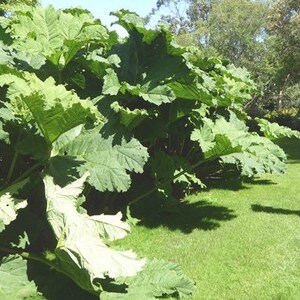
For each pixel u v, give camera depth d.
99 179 3.20
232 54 29.28
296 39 17.41
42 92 2.88
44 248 3.38
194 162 5.85
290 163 8.77
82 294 2.82
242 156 4.62
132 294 2.68
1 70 3.10
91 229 2.70
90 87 4.23
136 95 3.94
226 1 29.56
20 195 3.29
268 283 3.20
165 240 4.00
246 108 29.45
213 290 3.07
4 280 2.61
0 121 3.20
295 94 29.12
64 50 3.94
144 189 4.65
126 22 4.09
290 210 5.12
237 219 4.70
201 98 4.14
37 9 4.30
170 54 4.03
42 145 3.19
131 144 3.46
